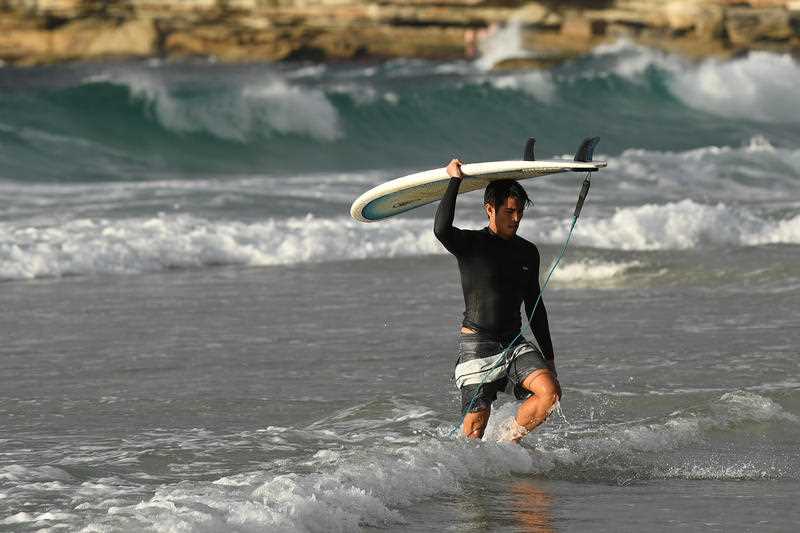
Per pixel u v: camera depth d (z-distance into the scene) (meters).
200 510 18.77
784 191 100.25
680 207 70.00
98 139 125.00
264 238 64.81
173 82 144.25
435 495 21.66
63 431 27.22
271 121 133.00
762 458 25.45
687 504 21.50
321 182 93.25
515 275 24.08
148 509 18.84
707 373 33.44
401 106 143.00
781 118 172.50
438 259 61.25
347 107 139.00
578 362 35.06
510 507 21.03
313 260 62.06
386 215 25.78
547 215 75.38
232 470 23.45
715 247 63.44
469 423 24.48
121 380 33.34
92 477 22.77
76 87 129.00
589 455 25.31
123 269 58.62
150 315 45.03
